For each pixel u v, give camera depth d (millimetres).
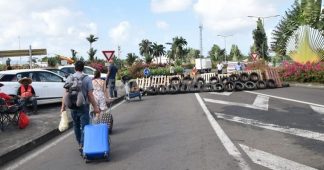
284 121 12500
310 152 8422
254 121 12664
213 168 7406
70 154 9352
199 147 9180
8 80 17188
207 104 17984
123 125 13117
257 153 8445
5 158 8953
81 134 9094
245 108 16031
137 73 45375
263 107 16141
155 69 46906
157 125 12688
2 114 12117
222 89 25359
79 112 8922
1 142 10352
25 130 12102
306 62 33062
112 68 21531
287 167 7340
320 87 27375
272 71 27562
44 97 18219
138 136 11000
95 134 8414
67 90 8836
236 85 25562
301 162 7656
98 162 8383
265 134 10484
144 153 8922
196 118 13719
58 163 8555
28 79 16203
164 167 7656
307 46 35219
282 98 19484
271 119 12984
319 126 11438
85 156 8336
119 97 22672
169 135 10852
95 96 11422
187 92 25797
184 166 7645
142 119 14266
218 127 11664
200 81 26062
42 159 9062
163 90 26031
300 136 10117
